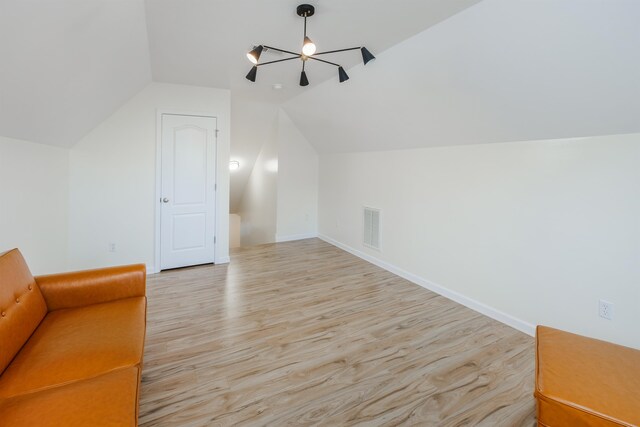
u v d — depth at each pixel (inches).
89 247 131.1
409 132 130.4
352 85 130.3
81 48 71.3
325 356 82.8
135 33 87.5
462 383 72.8
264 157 224.7
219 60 114.7
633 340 74.5
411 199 140.2
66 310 71.0
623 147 74.0
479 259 110.3
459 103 99.7
